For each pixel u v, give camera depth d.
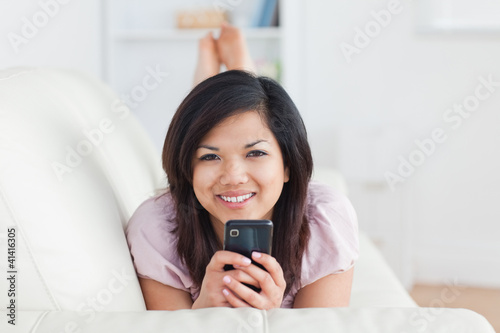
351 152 2.69
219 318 0.72
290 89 2.83
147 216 1.03
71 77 1.36
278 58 2.93
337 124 2.93
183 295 1.03
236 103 0.85
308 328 0.70
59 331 0.73
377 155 2.67
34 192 0.83
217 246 1.02
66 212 0.87
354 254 1.06
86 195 0.95
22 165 0.83
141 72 3.07
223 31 2.07
